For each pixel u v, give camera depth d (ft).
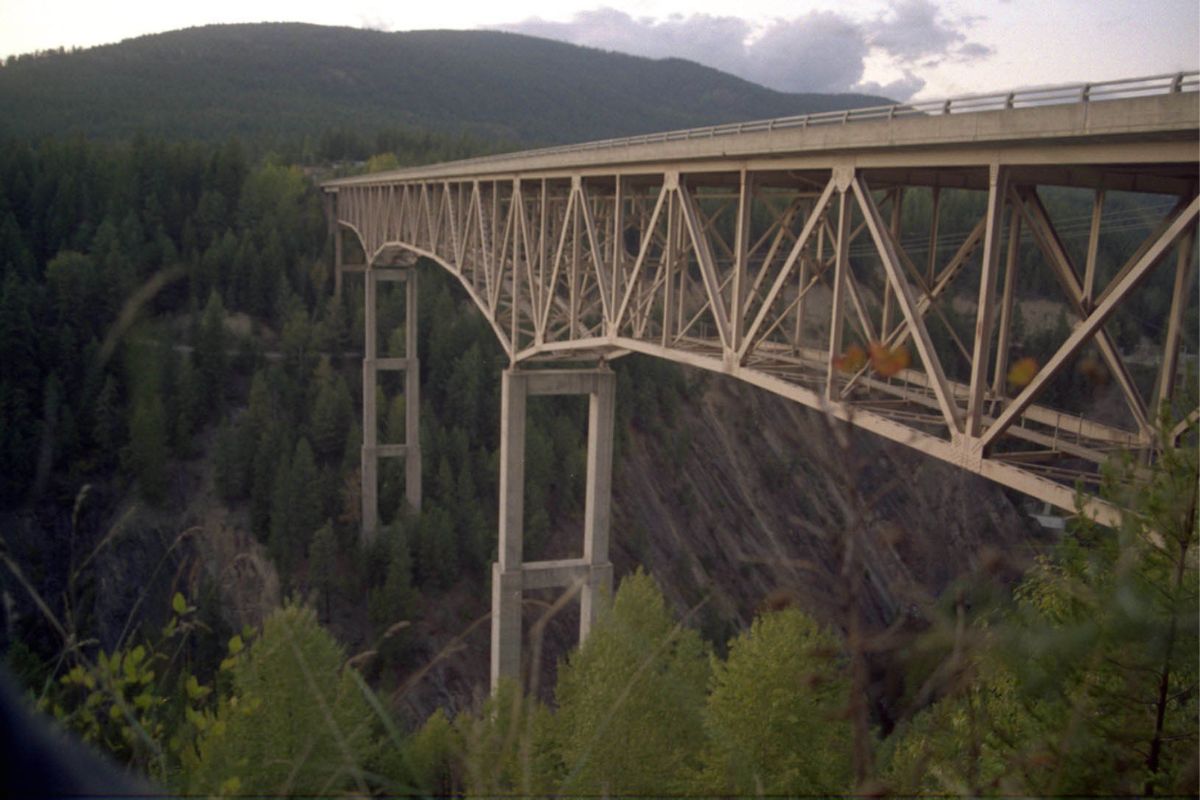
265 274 206.08
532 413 191.52
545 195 92.79
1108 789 12.45
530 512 173.17
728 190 85.35
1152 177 41.34
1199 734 13.24
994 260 42.57
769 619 27.81
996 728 13.05
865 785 8.14
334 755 10.94
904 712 8.20
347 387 194.70
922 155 46.37
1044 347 98.94
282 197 228.43
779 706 21.54
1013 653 10.04
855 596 7.88
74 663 11.09
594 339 82.02
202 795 10.77
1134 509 16.97
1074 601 14.33
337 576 145.07
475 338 217.97
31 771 5.99
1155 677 13.98
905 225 143.84
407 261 179.83
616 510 134.92
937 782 12.32
